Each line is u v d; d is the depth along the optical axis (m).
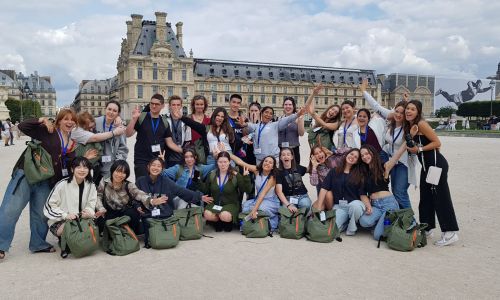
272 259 8.03
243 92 145.00
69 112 8.81
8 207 8.12
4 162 25.19
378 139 11.13
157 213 9.28
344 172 10.35
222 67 144.88
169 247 8.78
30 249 8.56
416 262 7.87
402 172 10.21
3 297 6.29
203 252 8.52
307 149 33.50
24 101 136.75
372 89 159.12
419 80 131.38
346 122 11.90
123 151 10.89
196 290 6.52
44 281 6.95
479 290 6.55
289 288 6.59
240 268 7.51
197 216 9.73
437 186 9.05
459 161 23.67
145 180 9.73
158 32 131.38
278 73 150.88
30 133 8.59
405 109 9.66
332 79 156.62
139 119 10.62
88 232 8.20
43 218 8.59
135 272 7.36
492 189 15.06
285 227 9.60
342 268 7.52
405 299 6.21
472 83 110.56
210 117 12.19
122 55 143.88
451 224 8.87
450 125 73.69
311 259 8.03
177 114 11.53
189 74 135.88
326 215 9.46
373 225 9.81
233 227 10.53
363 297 6.27
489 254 8.32
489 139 46.31
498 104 89.44
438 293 6.43
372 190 10.05
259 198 10.08
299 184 10.77
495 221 10.80
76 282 6.89
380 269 7.48
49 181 8.72
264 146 11.68
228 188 10.30
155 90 132.12
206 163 11.64
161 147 10.71
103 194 9.21
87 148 9.76
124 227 8.68
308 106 11.99
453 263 7.80
